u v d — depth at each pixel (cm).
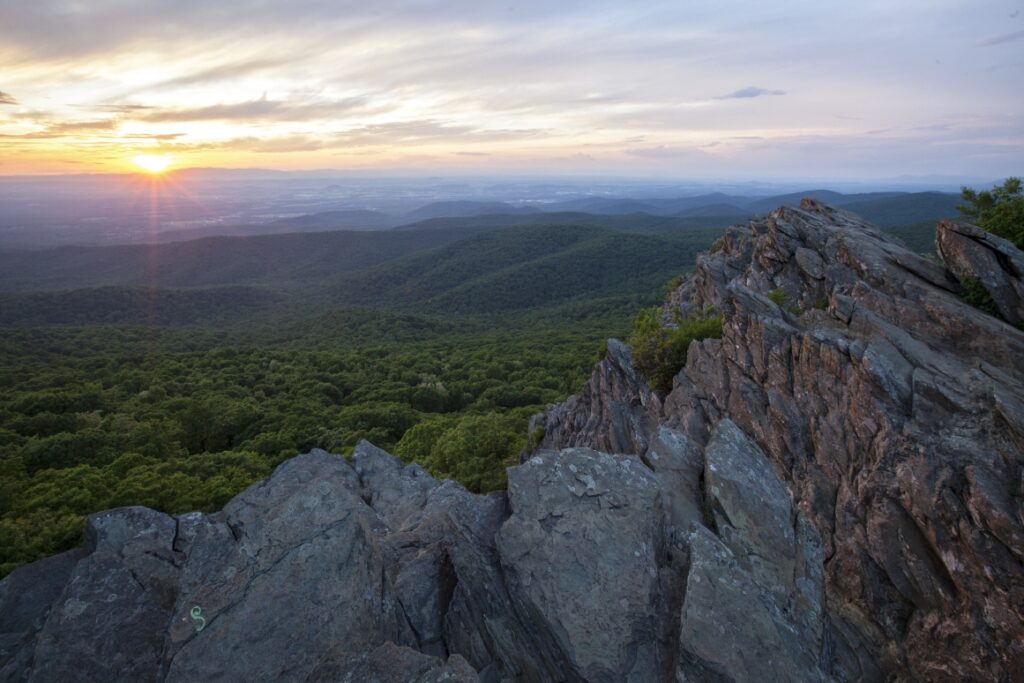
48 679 848
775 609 861
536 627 893
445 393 10350
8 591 1077
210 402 9100
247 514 1269
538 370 11125
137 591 1015
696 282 3662
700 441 2008
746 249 3331
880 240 2603
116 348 15862
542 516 1004
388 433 8069
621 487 1055
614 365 2922
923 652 1355
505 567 958
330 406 9638
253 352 13825
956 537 1341
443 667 748
